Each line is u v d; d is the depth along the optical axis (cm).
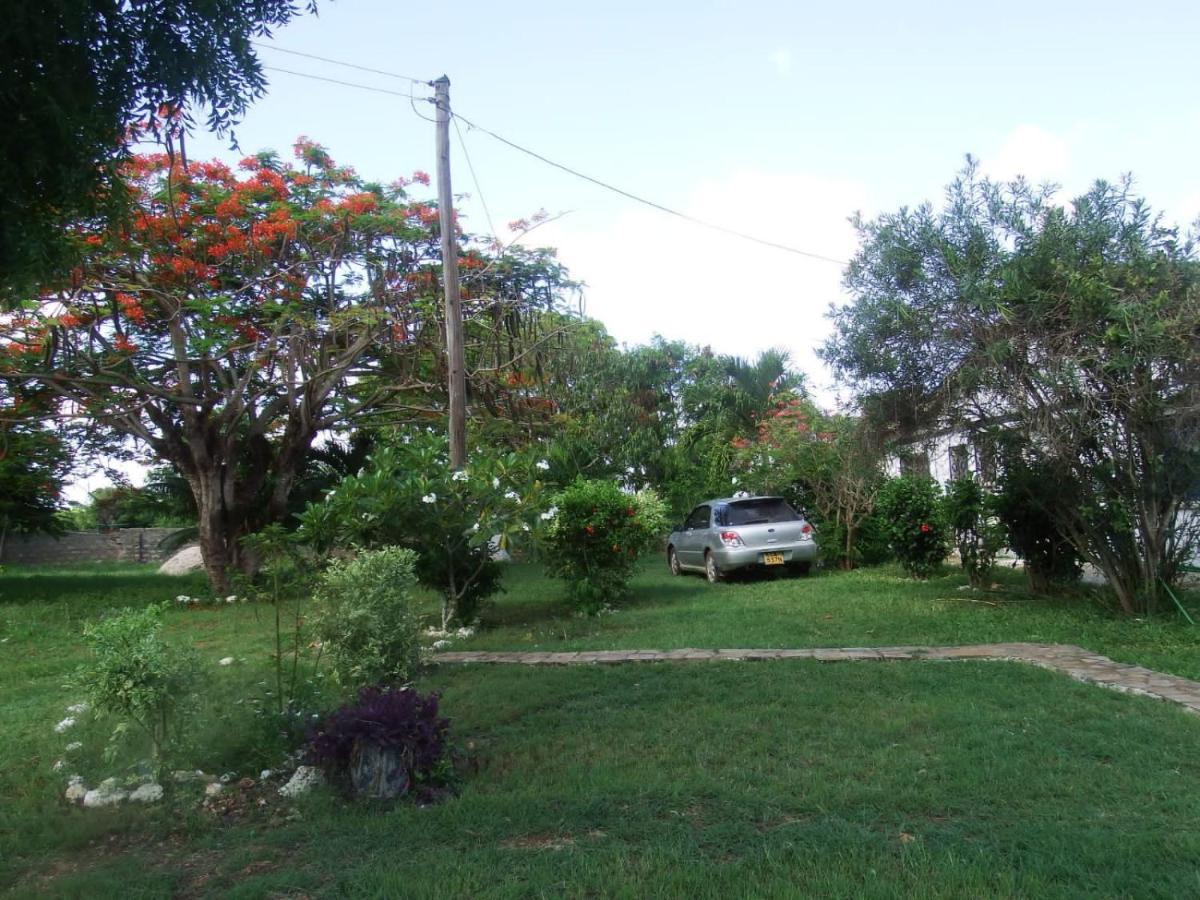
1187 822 402
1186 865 355
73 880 385
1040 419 877
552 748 551
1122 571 972
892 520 1436
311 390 1511
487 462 1026
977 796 439
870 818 417
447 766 496
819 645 852
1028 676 678
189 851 428
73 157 453
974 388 913
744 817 424
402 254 1503
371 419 1775
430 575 1031
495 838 416
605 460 2259
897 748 521
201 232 1339
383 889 359
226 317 1370
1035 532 1124
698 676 714
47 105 429
